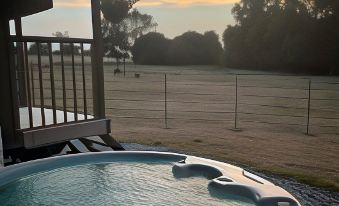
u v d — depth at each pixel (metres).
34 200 3.59
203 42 43.59
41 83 4.52
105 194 3.67
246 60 37.88
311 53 31.06
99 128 5.11
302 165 5.12
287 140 6.82
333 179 4.50
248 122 9.09
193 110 11.52
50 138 4.54
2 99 4.30
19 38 4.32
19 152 4.69
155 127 8.29
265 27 35.41
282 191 3.34
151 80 23.53
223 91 17.53
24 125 4.81
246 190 3.38
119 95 15.77
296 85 20.36
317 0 30.48
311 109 11.98
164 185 3.82
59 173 4.06
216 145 6.36
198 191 3.67
